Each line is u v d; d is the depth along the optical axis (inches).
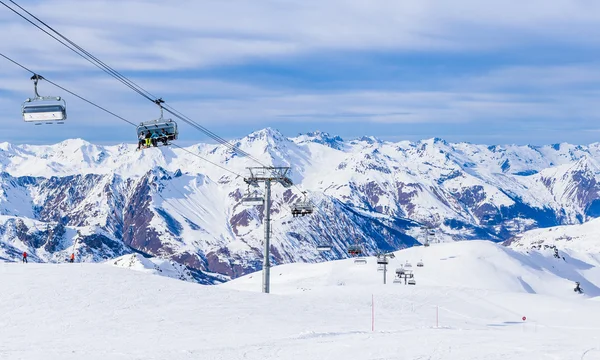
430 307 3649.1
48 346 1859.0
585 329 3181.6
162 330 2183.8
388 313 3019.2
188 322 2332.7
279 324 2405.3
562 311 3870.6
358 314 2849.4
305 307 2817.4
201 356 1689.2
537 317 3710.6
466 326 3006.9
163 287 2819.9
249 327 2309.3
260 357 1678.2
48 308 2370.8
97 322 2245.3
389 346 1822.1
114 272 2957.7
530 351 1685.5
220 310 2551.7
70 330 2129.7
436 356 1640.0
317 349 1788.9
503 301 4104.3
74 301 2472.9
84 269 2965.1
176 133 2017.7
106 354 1708.9
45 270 2906.0
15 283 2655.0
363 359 1622.8
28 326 2160.4
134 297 2603.3
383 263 6343.5
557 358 1573.6
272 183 3218.5
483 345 1825.8
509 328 3097.9
